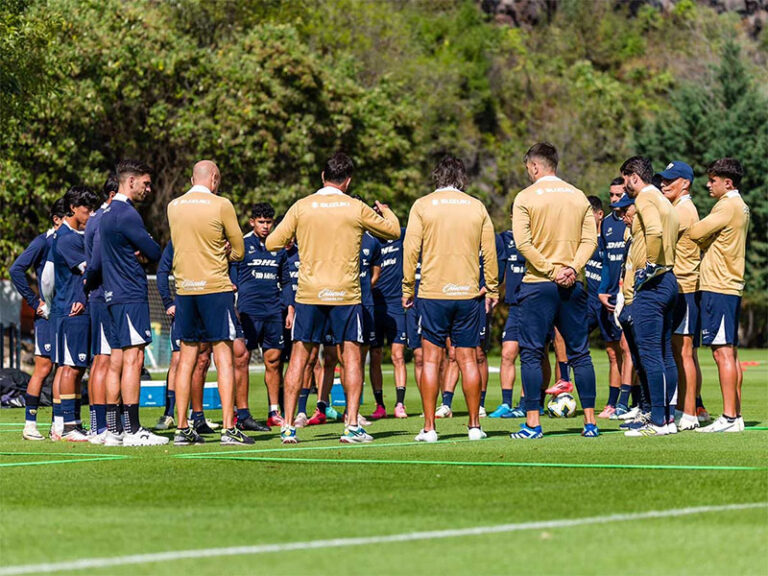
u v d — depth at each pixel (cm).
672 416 3450
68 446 3309
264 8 13112
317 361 4678
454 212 3253
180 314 3269
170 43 10356
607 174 15988
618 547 1739
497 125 17450
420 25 19525
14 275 3597
